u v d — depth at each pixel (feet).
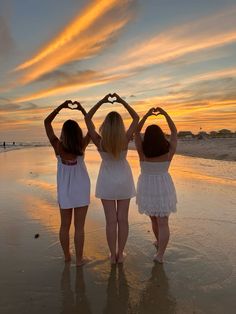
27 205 25.75
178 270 14.57
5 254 16.43
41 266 15.11
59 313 11.56
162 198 15.17
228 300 12.18
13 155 84.84
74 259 15.80
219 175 40.06
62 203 14.75
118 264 15.26
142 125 15.99
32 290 13.06
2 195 29.76
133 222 20.95
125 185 15.21
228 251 16.35
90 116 15.48
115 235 15.37
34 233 19.29
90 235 18.89
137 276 14.12
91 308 11.85
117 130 14.80
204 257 15.76
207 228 19.65
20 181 37.55
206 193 29.22
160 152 15.15
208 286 13.19
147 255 16.17
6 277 14.11
